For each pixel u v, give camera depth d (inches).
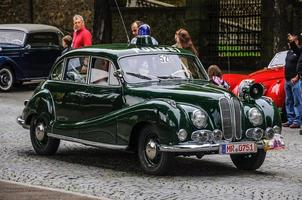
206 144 469.7
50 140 571.5
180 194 426.9
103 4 1144.8
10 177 483.2
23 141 650.8
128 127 490.9
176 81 522.9
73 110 545.0
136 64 521.3
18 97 1038.4
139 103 489.4
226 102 480.4
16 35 1136.2
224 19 1213.7
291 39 743.7
